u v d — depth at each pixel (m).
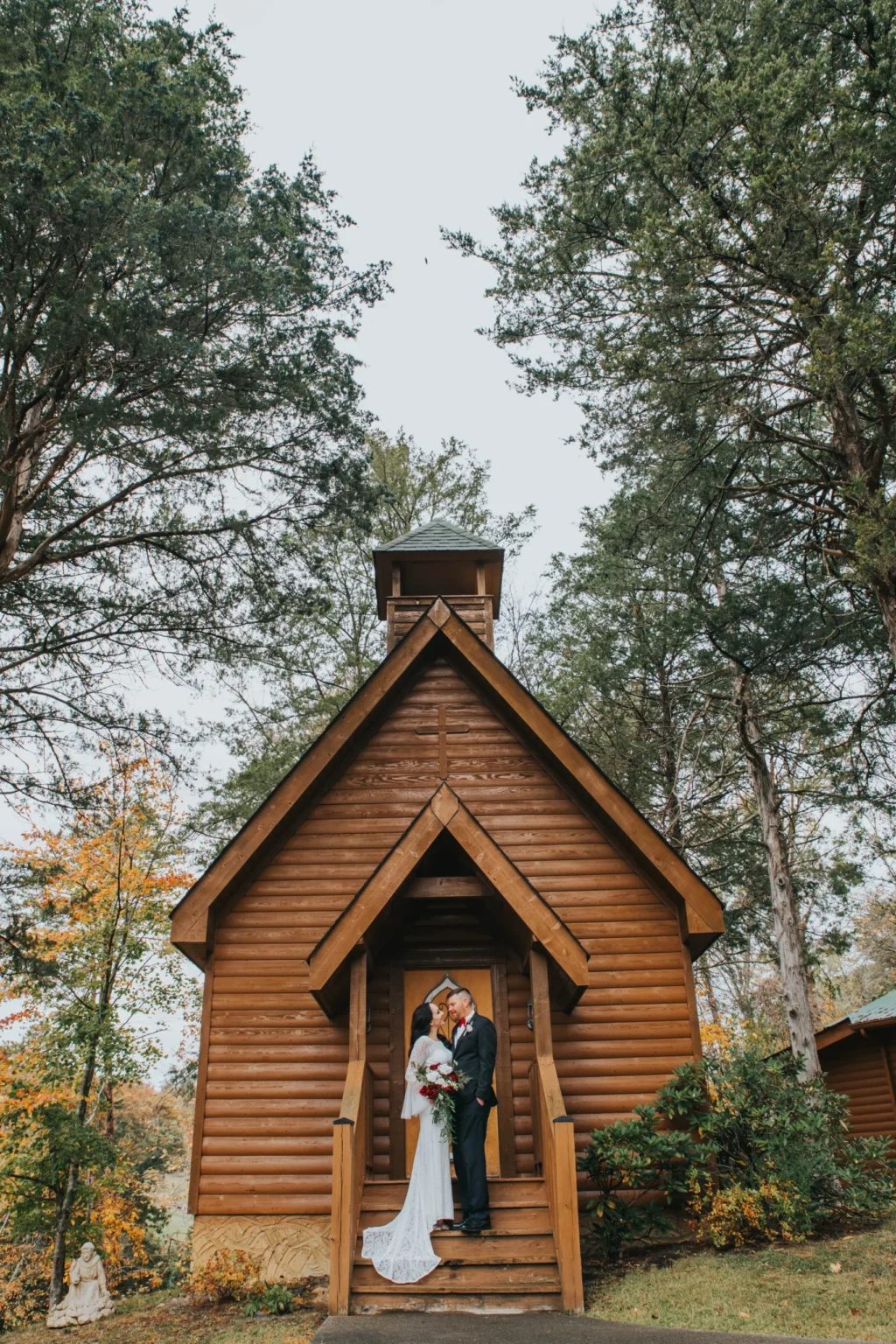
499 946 11.43
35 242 11.22
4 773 14.24
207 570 14.74
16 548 12.86
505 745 12.48
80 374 12.06
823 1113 10.34
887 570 11.52
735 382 13.88
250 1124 10.51
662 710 21.44
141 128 12.37
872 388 12.82
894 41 11.48
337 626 23.28
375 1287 7.97
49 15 12.48
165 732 15.31
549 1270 8.00
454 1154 8.73
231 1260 9.59
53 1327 10.52
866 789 17.34
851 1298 7.08
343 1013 11.05
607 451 15.89
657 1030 10.95
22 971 15.44
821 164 11.37
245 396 13.39
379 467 24.72
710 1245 9.31
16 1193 19.56
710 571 17.64
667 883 11.41
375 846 11.87
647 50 13.20
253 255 13.02
